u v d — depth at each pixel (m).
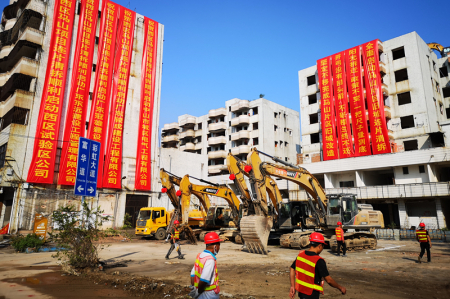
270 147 49.91
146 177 34.53
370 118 33.72
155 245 19.72
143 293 7.46
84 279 9.12
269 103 51.75
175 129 63.97
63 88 29.14
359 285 8.62
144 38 37.56
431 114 33.19
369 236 18.38
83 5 32.25
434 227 27.52
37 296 7.17
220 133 56.81
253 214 16.42
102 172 31.06
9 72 31.44
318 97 40.31
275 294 7.50
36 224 17.48
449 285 8.64
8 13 35.59
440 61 39.16
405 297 7.41
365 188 30.36
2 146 27.59
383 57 36.25
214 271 3.85
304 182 17.42
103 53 33.12
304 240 17.55
